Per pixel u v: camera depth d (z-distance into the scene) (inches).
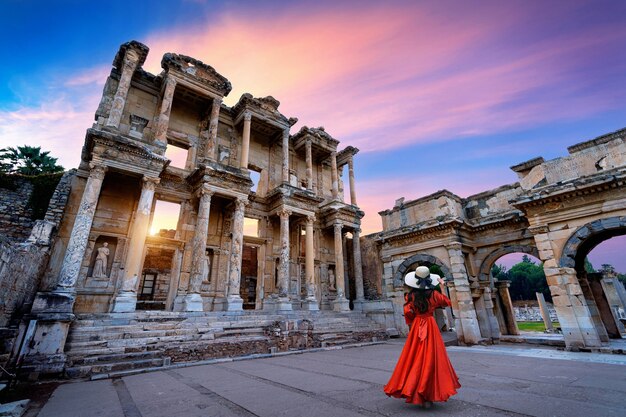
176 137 879.7
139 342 465.1
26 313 438.6
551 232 579.5
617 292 934.4
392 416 176.6
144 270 1127.0
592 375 302.5
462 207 876.6
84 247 556.1
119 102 699.4
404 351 195.9
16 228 657.0
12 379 329.7
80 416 211.2
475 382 271.0
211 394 255.0
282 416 188.2
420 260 850.8
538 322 1782.7
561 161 607.5
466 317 704.4
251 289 1312.7
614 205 517.7
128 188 752.3
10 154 1295.5
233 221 804.6
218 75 898.1
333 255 1138.0
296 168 1176.8
